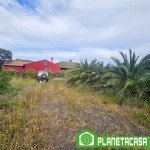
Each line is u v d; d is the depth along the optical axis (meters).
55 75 34.22
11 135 5.30
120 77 11.45
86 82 15.59
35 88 13.41
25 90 12.45
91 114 7.42
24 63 58.16
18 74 26.75
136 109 8.77
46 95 10.91
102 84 13.06
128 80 10.53
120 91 10.56
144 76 10.52
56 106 8.36
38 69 55.78
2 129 5.55
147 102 9.70
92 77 15.57
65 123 6.17
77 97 10.43
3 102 8.16
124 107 9.09
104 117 7.16
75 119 6.66
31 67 55.50
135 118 7.30
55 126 5.97
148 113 8.12
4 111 7.20
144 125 6.70
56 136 5.40
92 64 17.02
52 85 17.42
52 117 6.77
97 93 12.20
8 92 11.15
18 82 17.16
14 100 8.73
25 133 5.45
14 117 6.40
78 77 16.80
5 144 4.79
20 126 5.79
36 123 6.02
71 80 17.88
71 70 18.95
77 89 14.62
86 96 11.05
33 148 4.74
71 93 12.05
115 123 6.58
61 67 58.84
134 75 11.07
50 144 5.01
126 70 11.09
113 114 7.71
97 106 8.78
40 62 56.03
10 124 5.87
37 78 26.77
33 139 5.13
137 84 10.48
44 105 8.48
